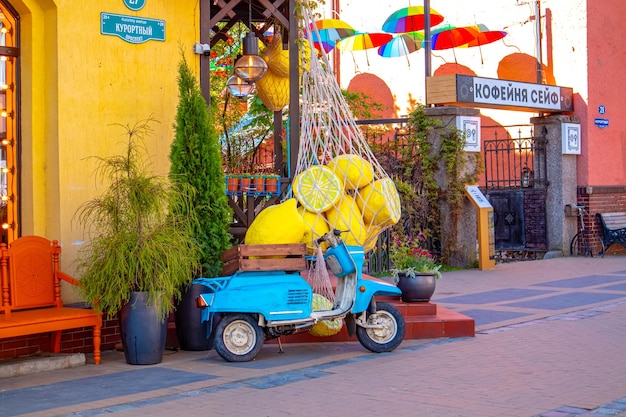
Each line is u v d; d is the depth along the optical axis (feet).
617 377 24.94
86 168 30.60
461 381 24.75
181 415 21.47
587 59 67.00
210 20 34.17
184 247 27.61
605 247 66.54
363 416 21.11
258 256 28.68
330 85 34.32
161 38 32.58
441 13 77.36
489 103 59.62
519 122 73.00
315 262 31.68
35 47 30.45
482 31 69.15
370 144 57.98
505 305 40.57
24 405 22.62
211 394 23.67
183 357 29.17
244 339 28.25
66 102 30.19
